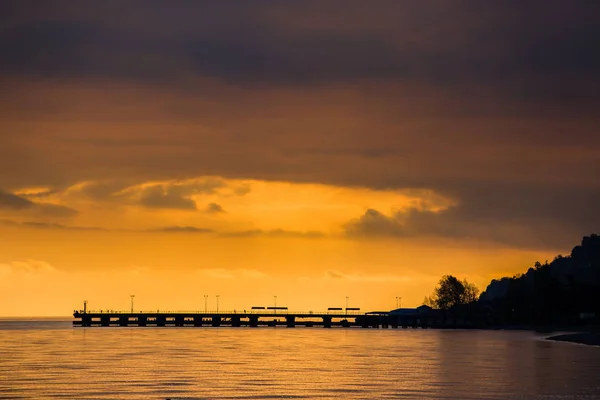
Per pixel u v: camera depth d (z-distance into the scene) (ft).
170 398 469.57
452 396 482.28
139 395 480.64
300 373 607.37
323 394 488.44
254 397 474.90
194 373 602.85
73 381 547.08
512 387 524.52
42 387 515.50
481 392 500.33
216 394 485.97
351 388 516.32
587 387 523.70
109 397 472.44
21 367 649.61
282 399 468.75
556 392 499.10
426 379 569.64
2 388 510.58
